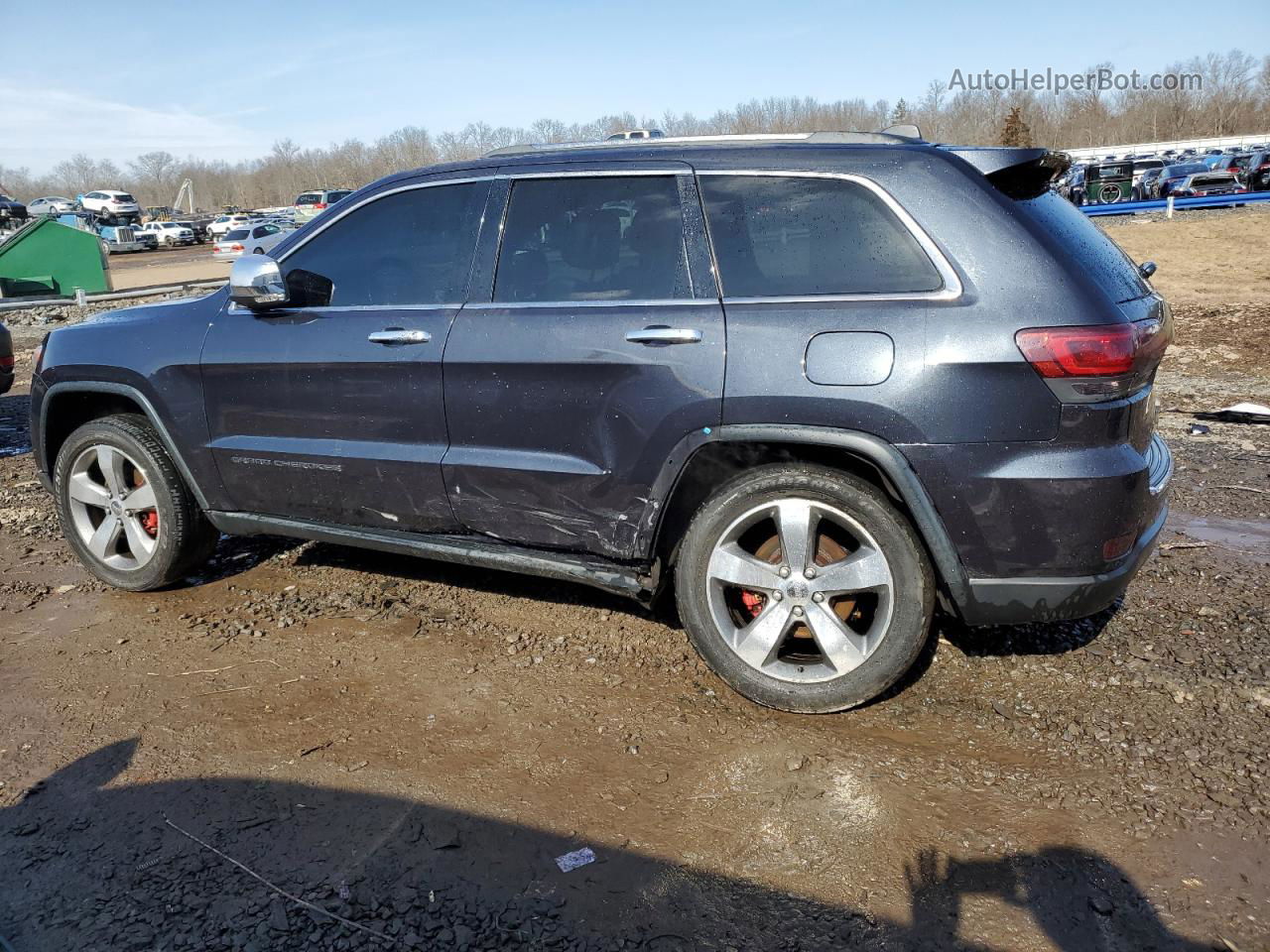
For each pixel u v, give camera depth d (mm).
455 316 3350
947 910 2244
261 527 3936
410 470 3465
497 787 2758
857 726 3029
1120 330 2670
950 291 2762
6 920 2275
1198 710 3043
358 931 2221
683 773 2809
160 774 2859
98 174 136250
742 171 3064
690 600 3158
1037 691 3197
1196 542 4504
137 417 4152
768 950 2146
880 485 3020
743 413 2920
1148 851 2420
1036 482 2695
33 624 3963
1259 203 28922
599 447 3150
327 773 2850
